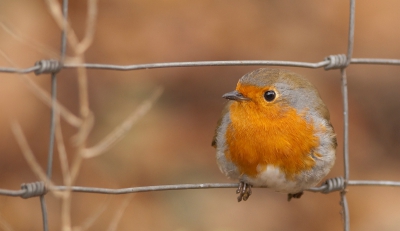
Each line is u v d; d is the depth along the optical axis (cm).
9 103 1100
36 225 1000
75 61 612
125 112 1153
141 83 1212
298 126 734
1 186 1043
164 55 1256
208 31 1305
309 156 737
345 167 761
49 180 625
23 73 620
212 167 1138
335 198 1148
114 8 1305
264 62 704
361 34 1361
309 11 1370
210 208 1084
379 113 1286
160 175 1099
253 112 736
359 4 1401
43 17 1200
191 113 1205
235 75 1273
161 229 1040
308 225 1114
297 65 726
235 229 1070
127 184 1070
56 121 630
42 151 1085
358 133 1252
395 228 1121
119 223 1018
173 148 1144
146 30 1280
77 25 1258
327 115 788
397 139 1258
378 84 1317
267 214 1105
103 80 1197
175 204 1077
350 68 1329
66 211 601
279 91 737
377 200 1162
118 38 1259
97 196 1045
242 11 1347
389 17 1380
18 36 631
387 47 1344
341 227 1121
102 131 1120
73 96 1151
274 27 1340
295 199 1141
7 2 1184
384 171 1207
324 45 1328
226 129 759
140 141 1125
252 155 736
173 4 1331
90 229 1005
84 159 1070
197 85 1249
